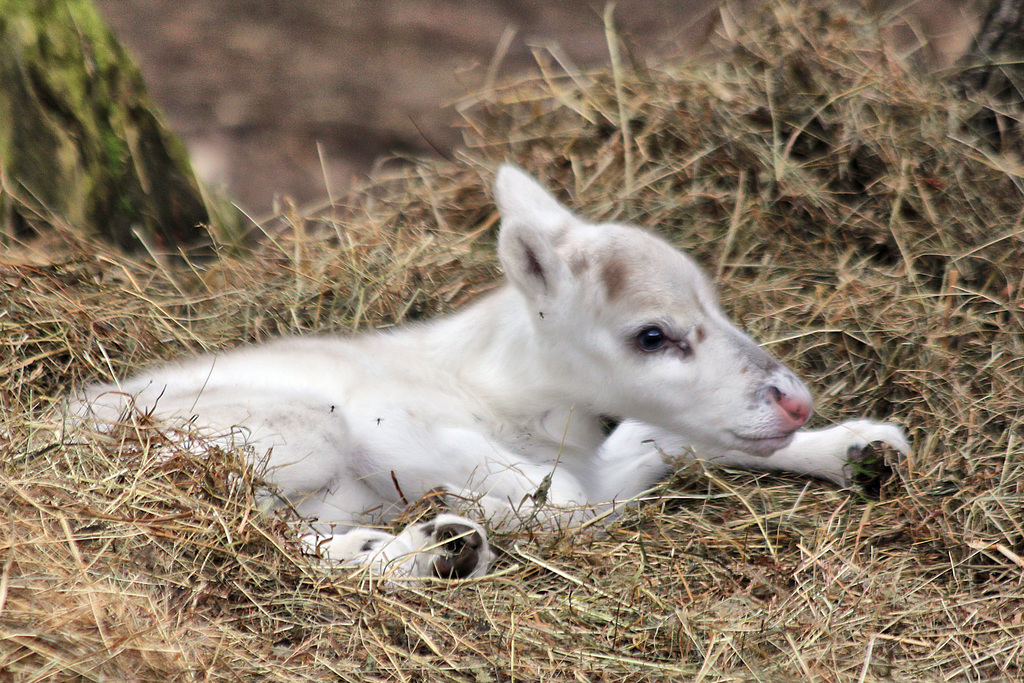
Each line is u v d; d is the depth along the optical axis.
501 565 8.92
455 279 13.17
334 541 8.53
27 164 13.52
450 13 29.91
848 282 12.38
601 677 7.55
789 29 14.58
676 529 9.62
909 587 8.66
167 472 8.30
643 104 14.72
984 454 10.02
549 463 10.18
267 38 28.20
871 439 10.31
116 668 6.65
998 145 13.41
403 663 7.40
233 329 12.41
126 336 11.56
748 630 7.99
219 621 7.44
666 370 9.67
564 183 14.41
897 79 13.80
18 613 6.75
